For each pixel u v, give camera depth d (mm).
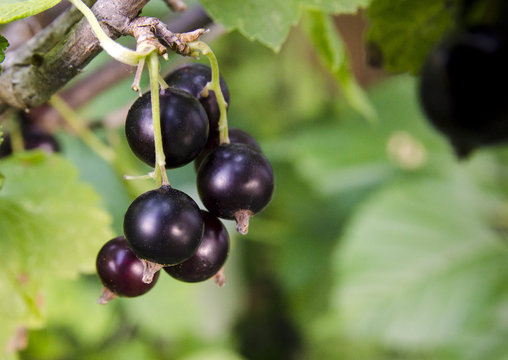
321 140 500
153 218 203
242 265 535
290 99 515
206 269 212
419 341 382
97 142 275
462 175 442
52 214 256
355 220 445
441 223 416
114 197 333
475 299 383
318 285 494
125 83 385
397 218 421
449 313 384
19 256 251
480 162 445
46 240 253
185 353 467
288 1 241
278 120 518
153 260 205
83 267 254
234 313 528
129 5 203
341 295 401
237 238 518
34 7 203
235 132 224
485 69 262
